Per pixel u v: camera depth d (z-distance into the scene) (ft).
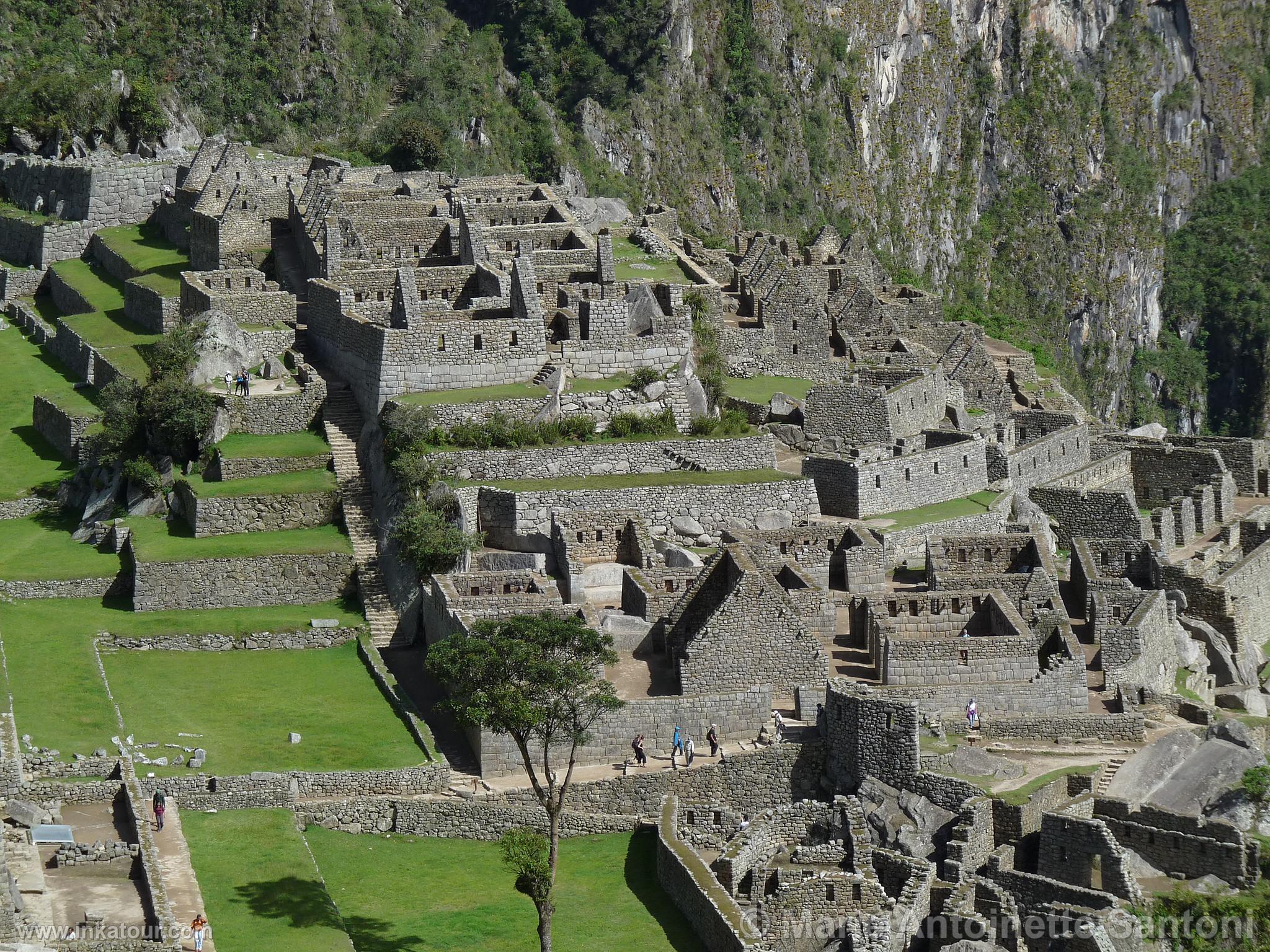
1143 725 429.79
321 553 502.38
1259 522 613.93
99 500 546.67
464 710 378.32
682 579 461.37
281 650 480.23
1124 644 463.83
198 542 510.58
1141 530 580.71
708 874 376.48
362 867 391.86
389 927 369.71
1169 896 385.70
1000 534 498.28
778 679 437.58
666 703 424.05
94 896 336.70
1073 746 425.69
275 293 596.29
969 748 414.62
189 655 475.31
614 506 497.05
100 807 375.66
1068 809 399.03
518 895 385.50
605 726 421.59
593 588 476.95
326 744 423.23
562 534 485.56
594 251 624.18
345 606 497.87
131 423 555.28
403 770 410.31
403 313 545.03
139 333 654.53
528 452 508.53
